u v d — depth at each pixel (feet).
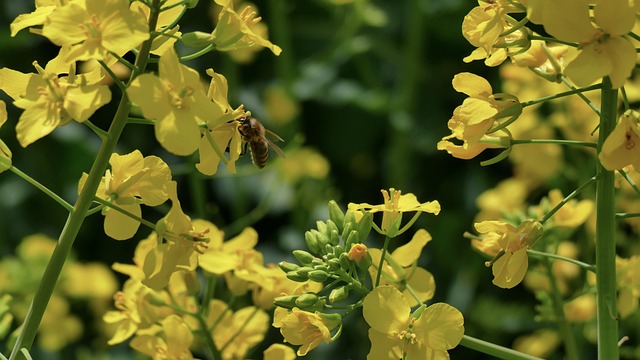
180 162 3.28
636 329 2.32
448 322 1.70
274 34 3.36
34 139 1.65
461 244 3.22
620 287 1.96
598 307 1.74
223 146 1.72
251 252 1.91
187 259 1.73
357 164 3.59
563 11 1.65
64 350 2.96
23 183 3.36
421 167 3.45
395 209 1.77
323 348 2.92
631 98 2.25
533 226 1.71
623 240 2.33
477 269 3.09
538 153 2.45
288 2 3.71
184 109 1.63
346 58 3.63
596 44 1.65
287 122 3.31
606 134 1.71
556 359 2.76
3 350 2.56
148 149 3.30
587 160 2.45
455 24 3.59
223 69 3.28
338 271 1.77
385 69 3.71
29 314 1.71
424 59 3.63
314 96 3.50
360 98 3.47
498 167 3.37
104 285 2.75
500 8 1.70
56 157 3.38
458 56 3.67
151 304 1.90
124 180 1.72
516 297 3.02
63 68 1.69
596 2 1.64
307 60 3.68
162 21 1.73
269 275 1.90
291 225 3.29
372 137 3.60
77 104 1.64
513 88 2.47
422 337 1.70
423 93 3.60
